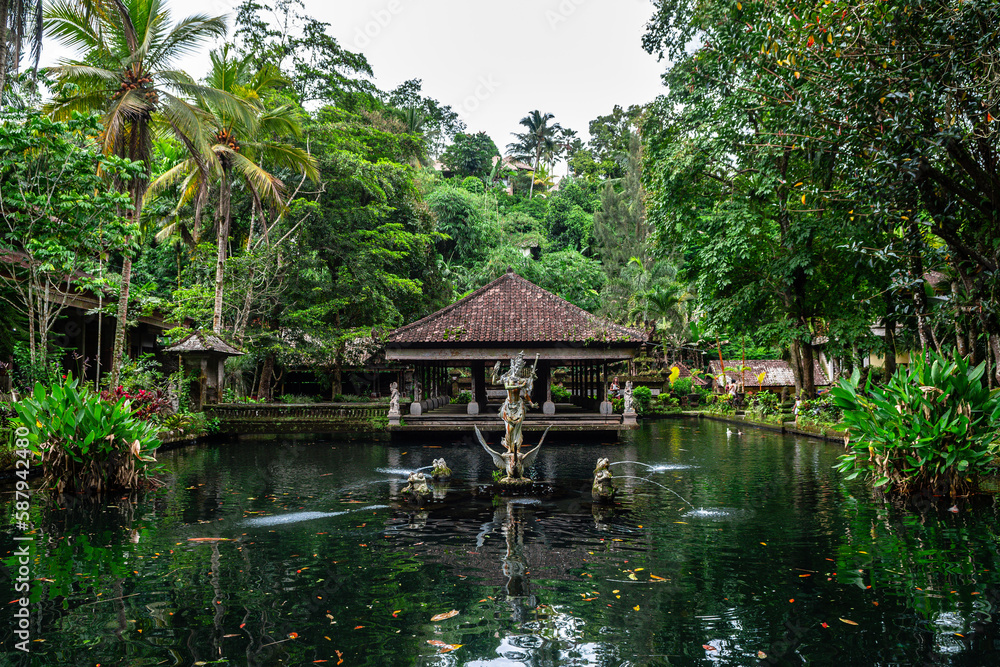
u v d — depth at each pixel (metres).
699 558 5.96
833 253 18.77
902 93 9.05
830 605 4.70
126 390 15.04
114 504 8.76
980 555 5.92
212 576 5.48
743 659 3.83
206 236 26.86
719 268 18.44
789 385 35.44
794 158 16.39
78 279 13.21
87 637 4.19
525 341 19.91
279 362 25.97
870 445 9.21
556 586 5.19
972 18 8.73
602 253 49.31
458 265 41.69
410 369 28.09
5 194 12.33
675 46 18.59
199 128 16.23
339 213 27.06
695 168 18.30
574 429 19.45
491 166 62.69
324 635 4.23
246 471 12.10
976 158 10.07
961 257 10.88
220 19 16.47
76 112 12.32
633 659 3.84
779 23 10.60
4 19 11.38
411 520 7.74
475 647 4.03
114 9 15.54
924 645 4.00
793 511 8.12
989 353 11.98
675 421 29.22
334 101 32.16
